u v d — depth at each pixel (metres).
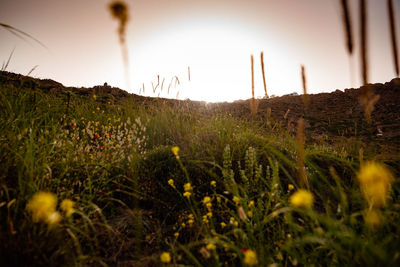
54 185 1.86
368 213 1.16
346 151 2.95
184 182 2.46
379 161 2.15
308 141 4.64
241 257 1.18
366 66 0.93
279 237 1.57
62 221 1.58
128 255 1.61
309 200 1.09
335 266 1.28
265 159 2.92
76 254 1.46
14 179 1.67
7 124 2.06
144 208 2.20
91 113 4.89
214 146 3.08
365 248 1.00
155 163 2.76
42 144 2.14
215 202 2.19
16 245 1.24
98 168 2.31
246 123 4.12
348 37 0.95
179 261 1.56
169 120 4.34
